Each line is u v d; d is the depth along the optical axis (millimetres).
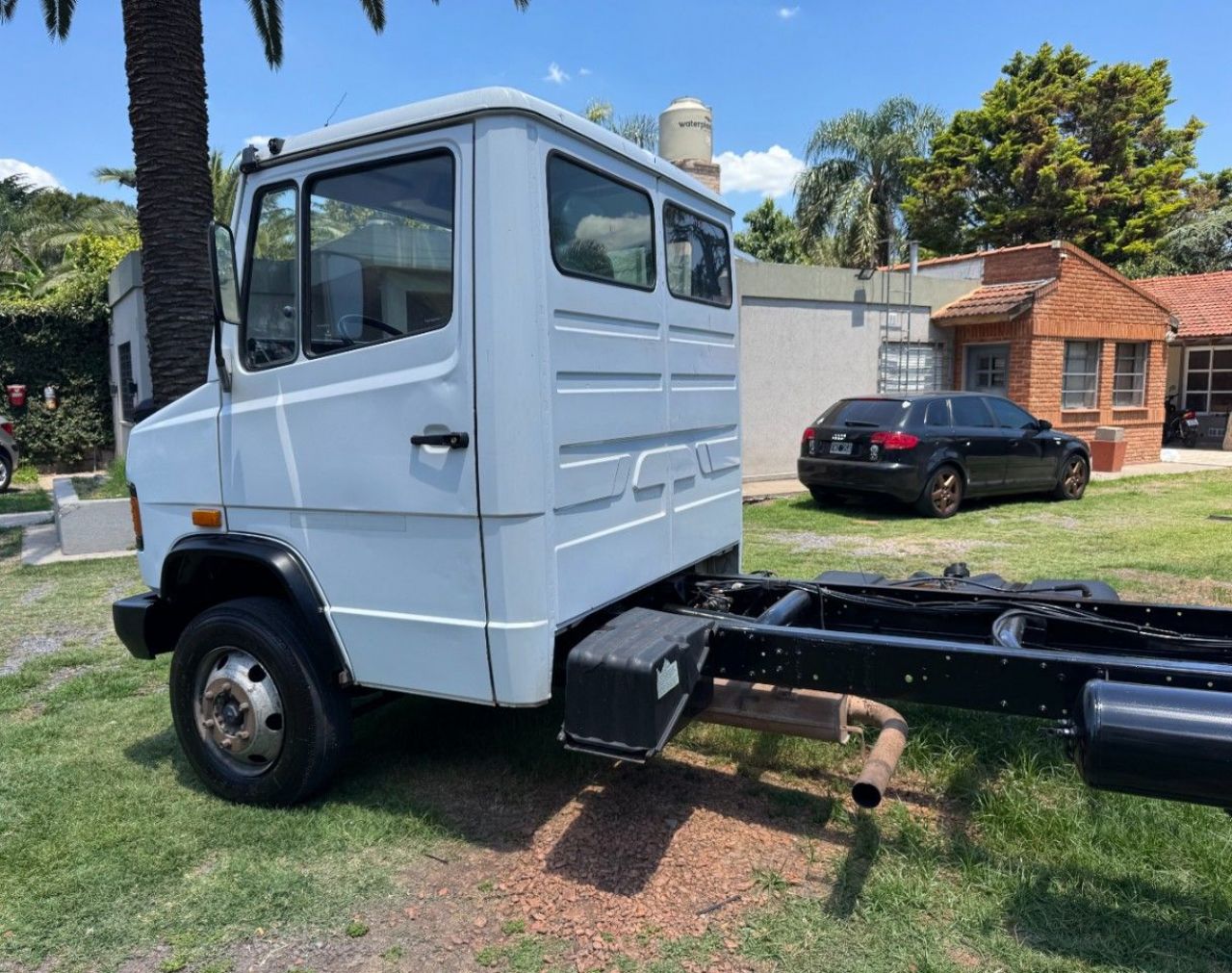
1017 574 7625
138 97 7820
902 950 2717
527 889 3072
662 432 3861
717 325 4422
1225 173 36875
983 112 31531
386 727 4402
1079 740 2596
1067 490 12320
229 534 3652
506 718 4449
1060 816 3328
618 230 3535
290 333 3424
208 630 3639
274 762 3588
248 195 3500
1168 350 23719
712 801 3646
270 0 11078
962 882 3039
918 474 10477
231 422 3594
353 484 3266
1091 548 8781
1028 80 32125
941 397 11055
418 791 3771
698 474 4234
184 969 2717
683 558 4098
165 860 3277
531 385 2951
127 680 5355
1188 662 2779
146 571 4066
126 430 15906
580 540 3256
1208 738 2404
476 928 2875
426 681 3203
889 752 3127
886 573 7703
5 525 11602
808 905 2943
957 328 15758
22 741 4426
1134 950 2680
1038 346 14820
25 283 27344
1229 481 14273
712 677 3365
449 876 3168
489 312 2914
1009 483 11500
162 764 4125
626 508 3568
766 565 8039
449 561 3088
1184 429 22578
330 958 2750
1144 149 32875
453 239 2992
